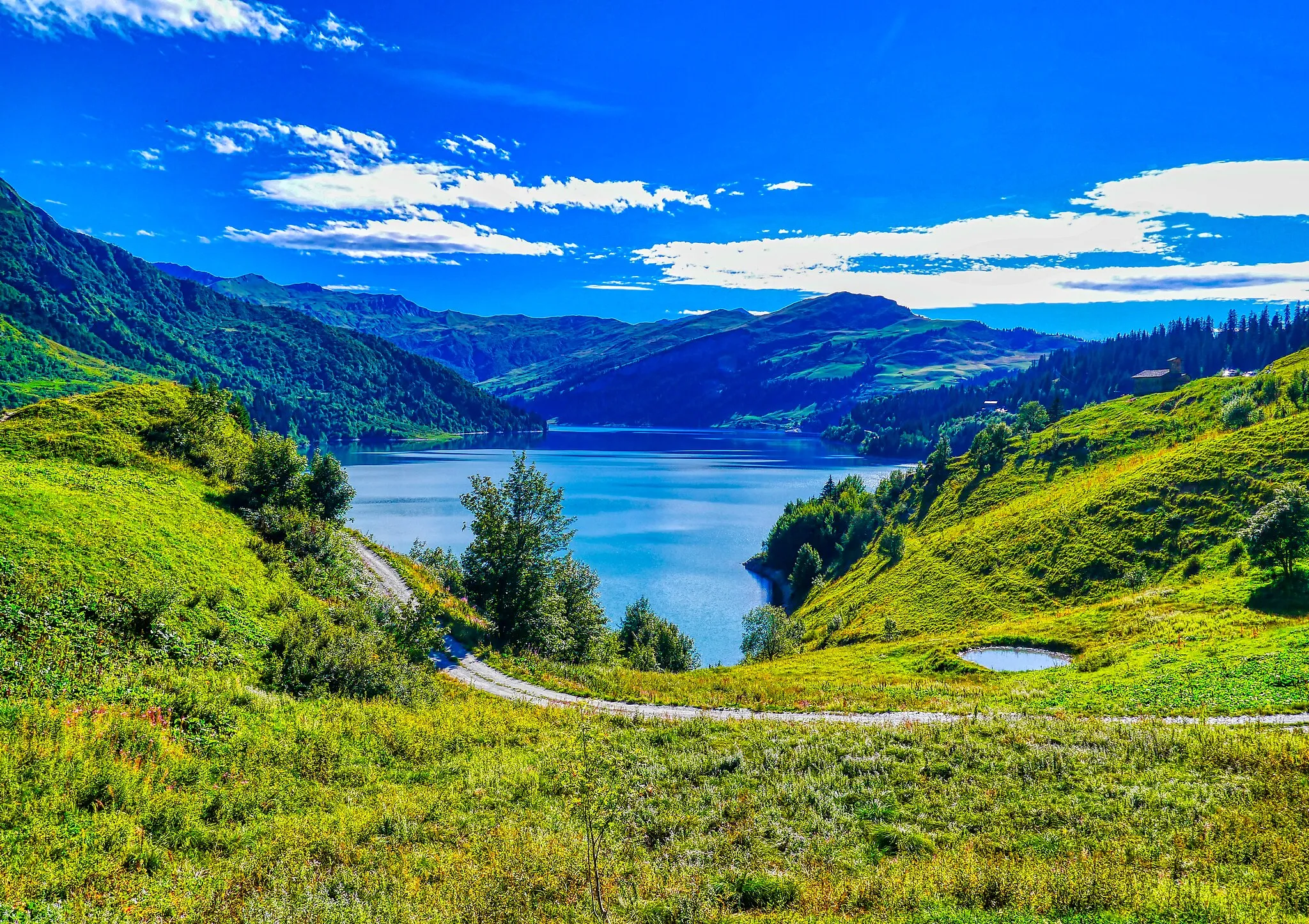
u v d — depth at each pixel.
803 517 134.38
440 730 26.38
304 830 17.06
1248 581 49.31
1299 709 26.45
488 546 47.84
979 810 17.77
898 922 11.64
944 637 61.50
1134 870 13.19
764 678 51.66
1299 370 96.56
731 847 16.31
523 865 15.08
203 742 20.83
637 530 162.00
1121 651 42.72
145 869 14.32
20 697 19.80
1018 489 106.31
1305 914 10.95
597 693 36.81
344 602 43.31
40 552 28.44
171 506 43.56
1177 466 74.00
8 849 13.70
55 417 54.19
